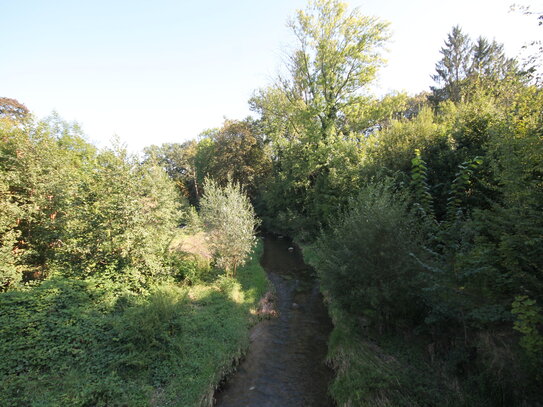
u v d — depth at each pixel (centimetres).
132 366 629
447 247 609
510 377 459
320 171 2292
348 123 2581
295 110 2600
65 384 529
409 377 567
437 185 987
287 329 994
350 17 2236
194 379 649
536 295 461
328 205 1872
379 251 709
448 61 3816
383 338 733
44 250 1041
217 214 1370
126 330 686
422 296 654
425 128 1309
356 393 577
